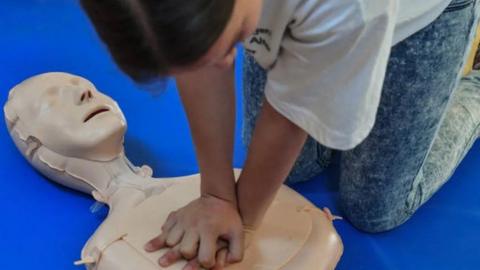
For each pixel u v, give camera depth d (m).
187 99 0.69
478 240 0.90
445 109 0.81
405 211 0.90
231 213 0.74
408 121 0.78
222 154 0.72
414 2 0.65
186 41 0.40
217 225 0.73
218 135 0.71
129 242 0.75
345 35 0.50
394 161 0.83
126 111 1.09
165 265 0.72
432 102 0.77
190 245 0.72
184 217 0.74
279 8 0.52
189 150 1.03
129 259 0.73
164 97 1.12
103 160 0.89
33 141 0.91
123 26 0.40
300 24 0.52
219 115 0.70
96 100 0.92
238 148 1.03
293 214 0.80
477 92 1.01
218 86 0.68
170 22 0.39
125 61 0.42
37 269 0.83
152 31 0.39
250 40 0.57
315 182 1.00
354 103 0.55
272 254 0.74
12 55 1.21
